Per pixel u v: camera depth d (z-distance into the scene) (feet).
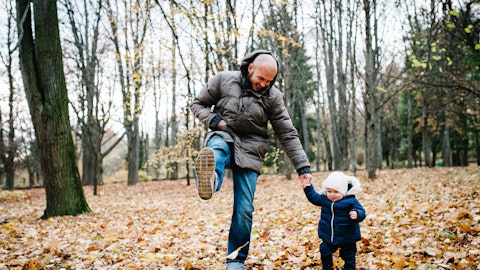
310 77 101.55
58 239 18.58
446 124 71.41
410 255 12.03
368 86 47.03
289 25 55.26
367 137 47.83
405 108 95.55
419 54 44.45
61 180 27.61
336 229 10.25
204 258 13.29
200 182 8.41
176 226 21.50
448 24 30.63
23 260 13.99
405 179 42.47
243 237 9.95
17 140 76.38
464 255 11.13
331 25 61.57
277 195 36.47
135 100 40.88
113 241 17.40
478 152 77.00
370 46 46.06
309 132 113.39
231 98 9.74
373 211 21.63
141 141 103.55
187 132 52.80
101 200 42.32
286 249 14.06
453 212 17.60
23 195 54.29
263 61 9.31
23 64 26.71
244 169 9.95
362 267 11.16
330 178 10.36
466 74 57.77
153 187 61.41
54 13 26.71
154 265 12.81
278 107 10.24
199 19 23.36
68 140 27.99
